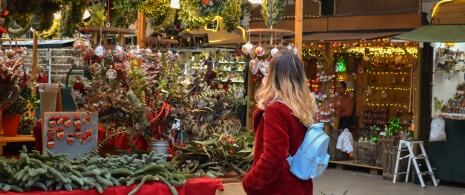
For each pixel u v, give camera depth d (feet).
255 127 13.65
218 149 19.56
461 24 35.94
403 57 41.93
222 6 25.80
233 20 26.73
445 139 35.96
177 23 41.75
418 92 37.29
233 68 46.93
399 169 37.09
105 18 26.45
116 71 19.12
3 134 23.53
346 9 40.55
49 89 20.29
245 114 45.27
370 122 43.45
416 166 35.96
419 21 37.19
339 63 43.47
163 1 23.97
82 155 17.83
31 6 25.12
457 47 36.50
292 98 13.17
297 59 13.56
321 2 41.60
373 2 39.27
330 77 42.34
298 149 13.23
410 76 41.73
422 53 37.29
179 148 20.16
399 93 42.52
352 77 43.88
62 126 17.76
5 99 21.21
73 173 15.79
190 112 19.86
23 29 32.30
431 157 36.65
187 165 19.54
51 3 26.27
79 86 19.30
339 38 37.88
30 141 23.47
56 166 15.72
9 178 15.23
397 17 38.14
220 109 21.43
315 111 13.57
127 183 16.39
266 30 23.63
